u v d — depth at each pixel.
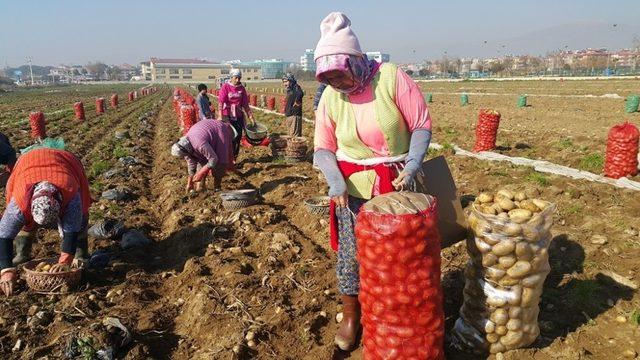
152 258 6.16
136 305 4.80
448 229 3.61
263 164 11.22
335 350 3.84
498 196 3.61
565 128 16.08
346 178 3.48
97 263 5.66
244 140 13.63
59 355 3.89
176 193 8.61
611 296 4.27
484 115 11.29
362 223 3.09
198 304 4.57
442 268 4.96
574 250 5.17
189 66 188.00
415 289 3.03
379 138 3.34
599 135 14.09
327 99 3.43
